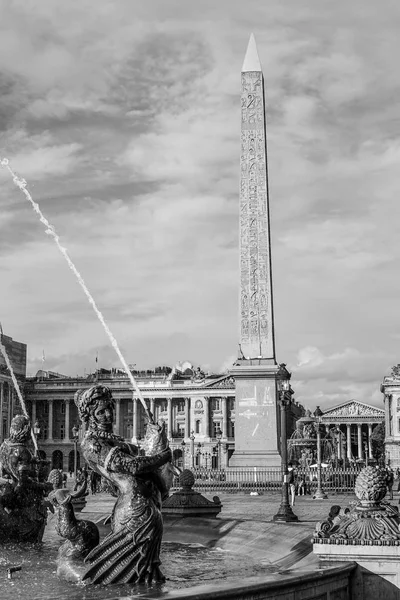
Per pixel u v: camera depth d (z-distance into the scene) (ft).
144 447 38.14
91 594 31.96
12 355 613.93
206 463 588.50
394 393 569.64
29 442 52.44
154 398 612.29
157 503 36.22
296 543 45.85
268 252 192.85
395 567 33.83
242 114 193.77
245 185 192.85
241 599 26.40
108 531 51.42
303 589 29.73
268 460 189.88
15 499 50.29
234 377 194.18
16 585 34.24
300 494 194.08
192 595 24.56
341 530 34.94
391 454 562.25
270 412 192.13
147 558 34.65
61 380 622.95
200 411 603.26
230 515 120.37
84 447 36.29
